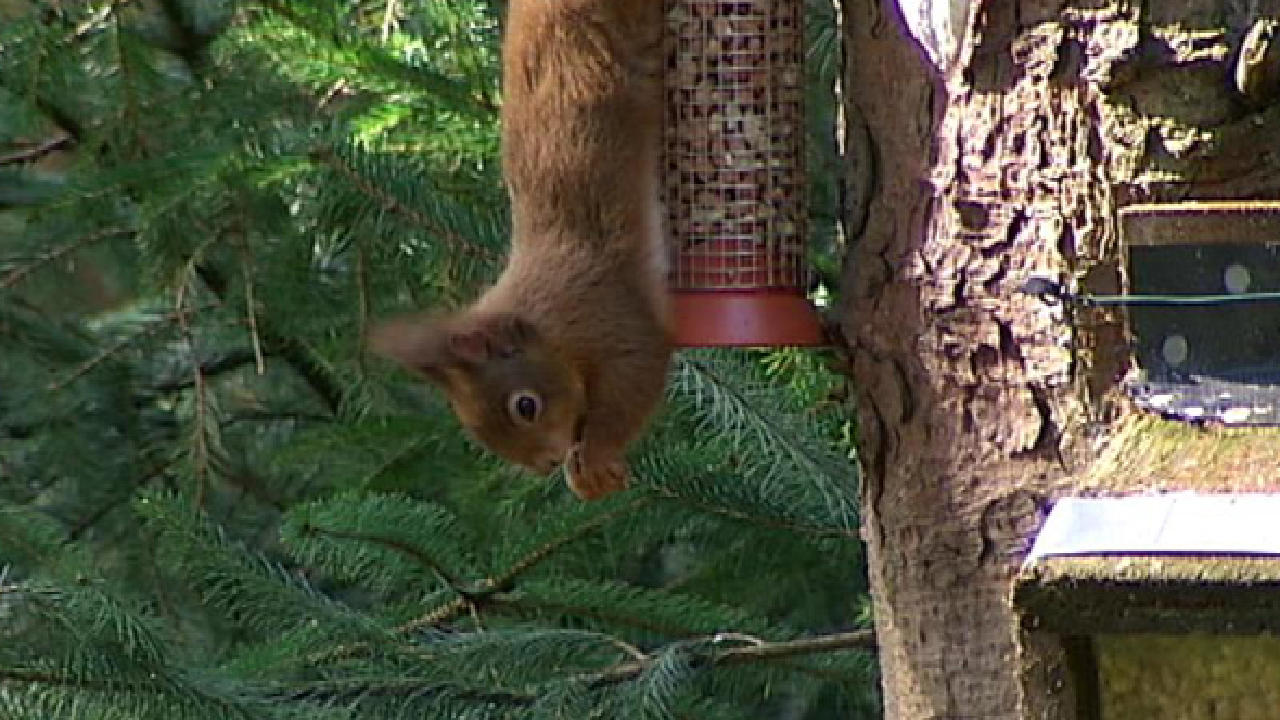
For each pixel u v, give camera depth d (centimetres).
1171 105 658
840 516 1010
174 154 1179
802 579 1160
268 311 1308
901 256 710
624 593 1030
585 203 807
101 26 1284
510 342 818
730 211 782
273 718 916
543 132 813
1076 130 670
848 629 1162
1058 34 672
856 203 728
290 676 971
